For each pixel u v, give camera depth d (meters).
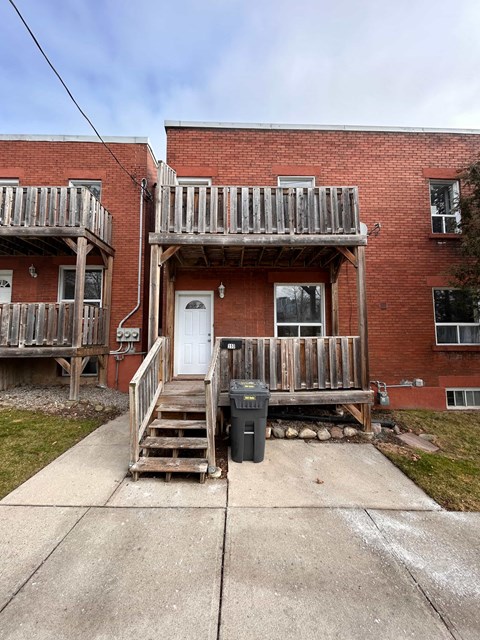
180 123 7.75
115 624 1.87
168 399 5.10
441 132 8.05
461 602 2.06
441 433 5.66
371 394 5.39
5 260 8.26
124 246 8.38
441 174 7.99
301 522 2.94
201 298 7.75
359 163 7.94
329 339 5.54
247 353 5.41
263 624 1.88
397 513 3.12
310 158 7.89
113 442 4.82
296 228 5.68
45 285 8.26
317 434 5.20
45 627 1.84
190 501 3.27
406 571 2.33
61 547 2.53
